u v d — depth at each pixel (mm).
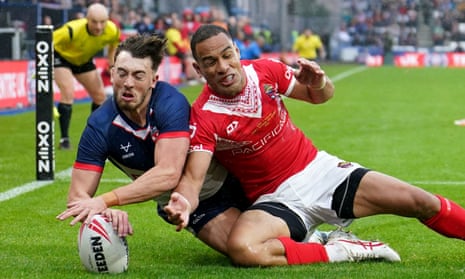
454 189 29406
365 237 22094
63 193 28562
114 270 17094
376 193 18406
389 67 128875
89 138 17609
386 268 17656
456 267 18062
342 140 43000
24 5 65500
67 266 18172
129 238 22016
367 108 61688
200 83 89500
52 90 30484
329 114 57312
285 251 17906
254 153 18609
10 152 38938
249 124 18219
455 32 146500
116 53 17422
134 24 90000
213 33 17594
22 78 59156
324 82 19109
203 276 16906
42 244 21125
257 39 105125
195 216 19109
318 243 18500
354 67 126875
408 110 60000
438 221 18438
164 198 18594
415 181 31062
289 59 106812
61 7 71062
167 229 23172
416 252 20266
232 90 17859
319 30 138500
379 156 37375
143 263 19078
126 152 17797
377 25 146000
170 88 17938
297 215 18609
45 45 29828
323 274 16906
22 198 27641
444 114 57062
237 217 19109
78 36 37375
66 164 35062
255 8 129375
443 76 104812
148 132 17609
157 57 17406
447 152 38656
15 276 17078
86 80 38750
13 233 22422
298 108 62281
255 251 17672
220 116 17969
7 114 56156
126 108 17422
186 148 17469
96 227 16797
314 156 19219
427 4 146875
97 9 36875
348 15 146625
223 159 18812
